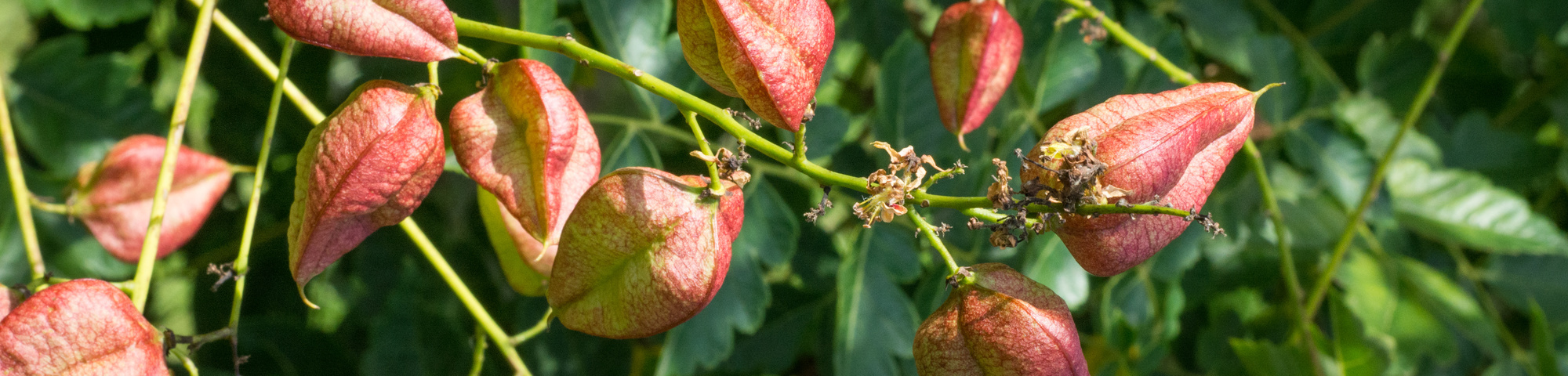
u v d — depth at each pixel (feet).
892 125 1.82
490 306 2.13
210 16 1.35
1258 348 1.93
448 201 2.13
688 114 1.20
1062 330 1.22
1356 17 2.26
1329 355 1.94
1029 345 1.22
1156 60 1.67
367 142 1.19
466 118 1.20
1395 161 2.23
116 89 1.83
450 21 1.18
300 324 2.08
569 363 2.10
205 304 2.07
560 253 1.21
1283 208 2.15
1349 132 2.18
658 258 1.18
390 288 2.11
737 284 1.79
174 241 1.58
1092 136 1.19
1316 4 2.26
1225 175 2.15
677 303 1.19
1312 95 2.15
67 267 1.87
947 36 1.46
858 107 2.36
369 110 1.19
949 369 1.24
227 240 2.07
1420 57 2.25
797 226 1.85
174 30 1.90
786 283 2.07
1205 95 1.23
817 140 1.81
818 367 2.10
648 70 1.73
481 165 1.20
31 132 1.80
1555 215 2.53
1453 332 2.39
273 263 2.15
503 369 2.06
